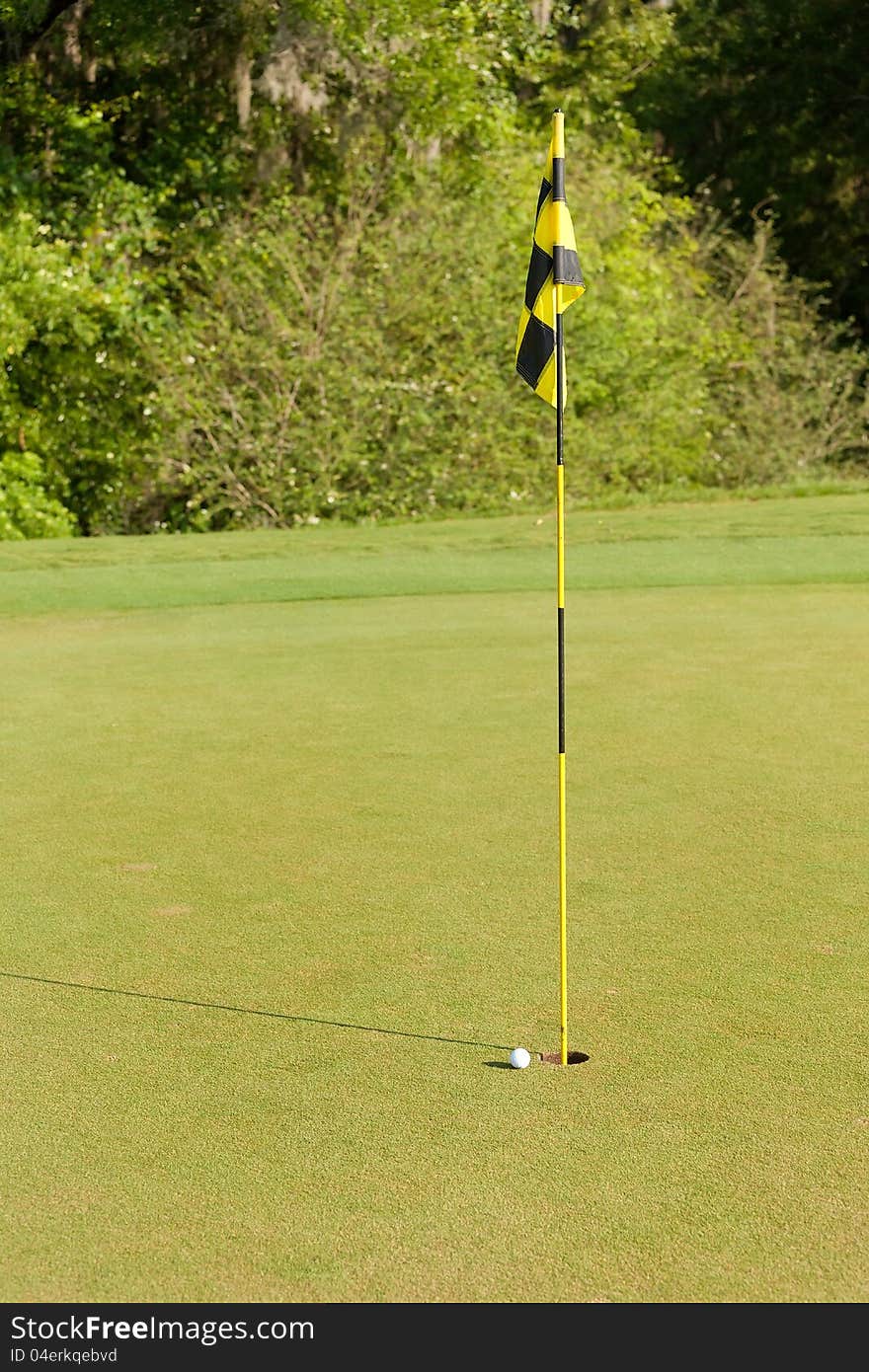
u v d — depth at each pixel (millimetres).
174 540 18312
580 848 6344
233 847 6500
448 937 5348
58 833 6762
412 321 23359
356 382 22531
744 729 8469
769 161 33562
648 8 32562
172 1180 3695
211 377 22547
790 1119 3949
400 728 8727
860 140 32844
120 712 9406
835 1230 3412
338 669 10703
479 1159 3768
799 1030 4504
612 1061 4324
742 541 16766
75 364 22672
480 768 7758
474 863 6191
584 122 30328
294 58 23062
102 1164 3779
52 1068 4348
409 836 6586
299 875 6098
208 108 23938
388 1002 4793
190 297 23141
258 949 5281
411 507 23016
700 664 10484
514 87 30234
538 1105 4062
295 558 16672
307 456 22578
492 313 23484
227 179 23641
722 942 5230
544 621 12719
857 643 11227
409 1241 3402
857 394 29031
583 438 24188
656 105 34156
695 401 26406
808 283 29156
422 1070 4293
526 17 25000
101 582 15211
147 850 6484
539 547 16938
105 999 4852
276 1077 4266
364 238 23656
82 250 22688
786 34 33406
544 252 4465
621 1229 3430
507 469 23516
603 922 5453
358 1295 3201
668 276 26625
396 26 22719
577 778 7488
